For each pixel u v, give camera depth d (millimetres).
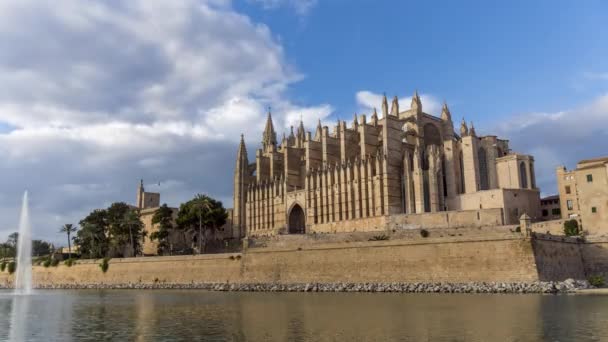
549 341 32344
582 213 86500
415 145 127312
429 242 76625
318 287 82312
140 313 54281
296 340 35188
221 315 50250
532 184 116500
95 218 142875
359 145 138500
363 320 43594
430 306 52344
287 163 144875
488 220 97750
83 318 51312
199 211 130000
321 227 129500
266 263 92688
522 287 66062
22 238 130750
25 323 48250
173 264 104688
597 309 46438
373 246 81750
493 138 120875
